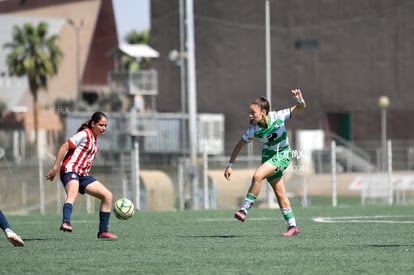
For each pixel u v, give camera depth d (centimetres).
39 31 17025
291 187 7425
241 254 2553
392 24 13512
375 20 13488
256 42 13400
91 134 3086
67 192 3041
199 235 3350
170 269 2220
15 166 6900
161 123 11131
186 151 11119
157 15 13888
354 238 3112
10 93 17912
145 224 4075
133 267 2272
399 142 13062
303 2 13400
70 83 18538
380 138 13500
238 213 3128
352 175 8612
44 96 18025
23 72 16925
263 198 7038
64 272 2198
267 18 8125
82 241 3069
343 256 2467
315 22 13438
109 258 2484
